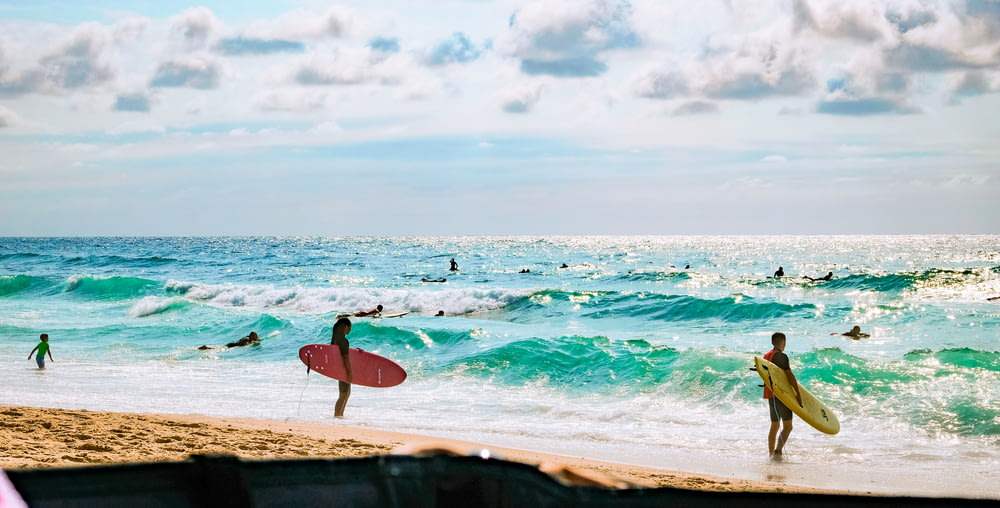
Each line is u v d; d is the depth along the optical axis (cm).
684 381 1395
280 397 1334
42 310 3075
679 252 10894
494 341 1889
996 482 817
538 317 2967
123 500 77
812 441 1040
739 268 6594
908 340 2216
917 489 779
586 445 1015
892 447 998
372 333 2114
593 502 77
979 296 3456
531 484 78
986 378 1270
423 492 79
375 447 823
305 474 80
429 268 6838
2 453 627
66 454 644
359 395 1391
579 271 6134
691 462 921
